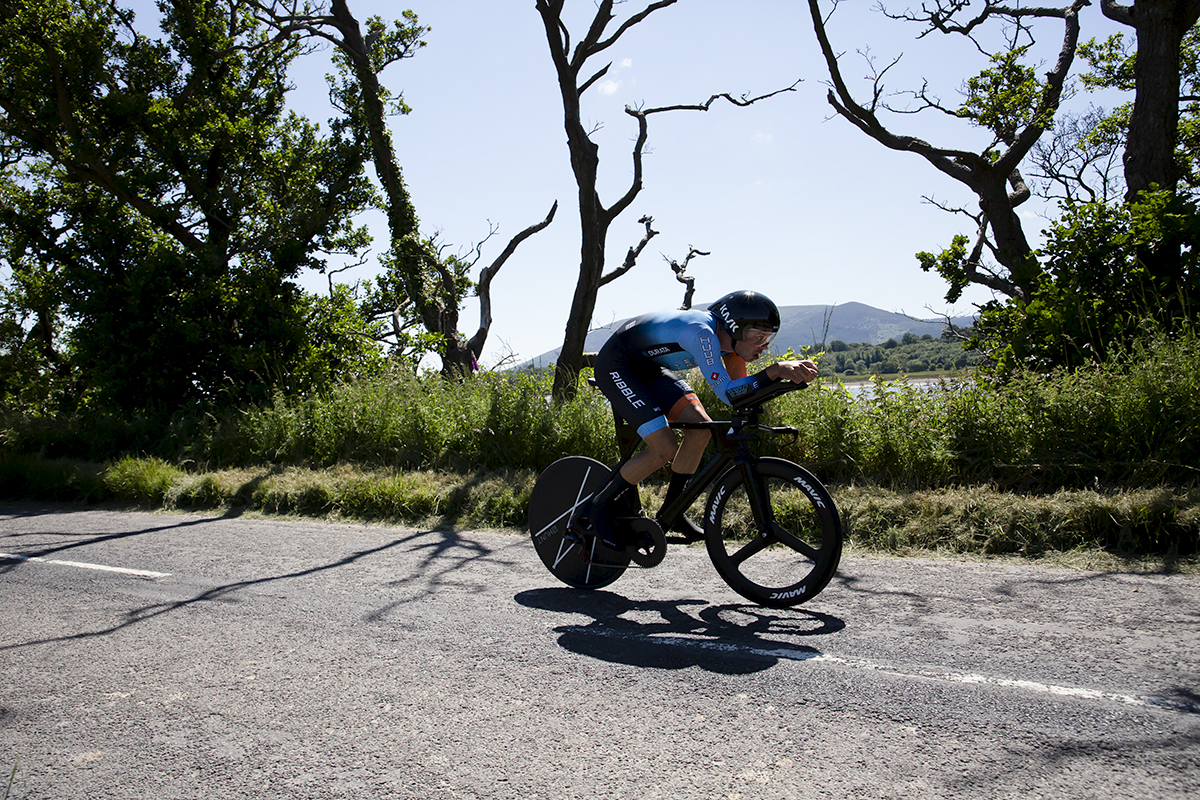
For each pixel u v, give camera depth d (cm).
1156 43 890
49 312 2034
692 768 220
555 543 431
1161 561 400
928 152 1214
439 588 426
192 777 229
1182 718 232
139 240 1338
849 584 397
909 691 262
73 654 338
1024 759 214
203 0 1504
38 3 1392
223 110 1551
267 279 1300
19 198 1791
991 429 567
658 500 566
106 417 1090
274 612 389
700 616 359
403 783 220
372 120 1647
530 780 218
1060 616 329
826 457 616
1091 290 717
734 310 356
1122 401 527
